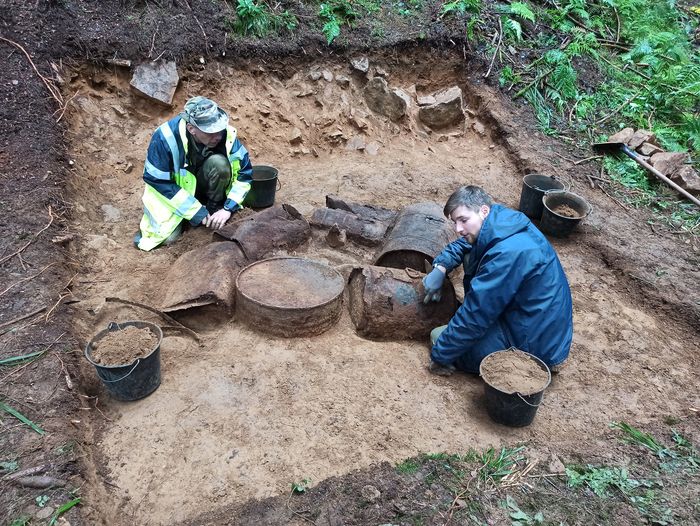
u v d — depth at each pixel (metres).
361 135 5.91
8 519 2.09
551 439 2.77
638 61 7.21
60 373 2.74
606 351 3.49
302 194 4.95
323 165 5.58
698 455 2.72
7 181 4.05
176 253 3.93
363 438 2.66
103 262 3.82
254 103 5.64
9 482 2.22
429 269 3.51
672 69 6.60
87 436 2.58
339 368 3.07
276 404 2.81
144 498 2.34
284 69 5.84
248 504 2.32
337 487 2.40
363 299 3.25
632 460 2.67
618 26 7.61
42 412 2.54
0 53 4.75
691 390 3.22
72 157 4.62
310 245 3.96
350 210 4.20
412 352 3.27
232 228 3.70
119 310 3.37
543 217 4.70
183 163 3.87
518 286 2.73
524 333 2.88
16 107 4.55
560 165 5.61
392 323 3.25
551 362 2.96
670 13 8.06
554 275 2.85
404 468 2.51
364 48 6.07
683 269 4.29
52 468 2.29
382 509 2.30
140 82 5.16
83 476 2.33
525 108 6.31
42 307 3.11
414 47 6.29
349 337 3.31
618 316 3.84
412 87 6.31
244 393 2.87
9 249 3.50
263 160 5.50
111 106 5.16
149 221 4.00
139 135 5.18
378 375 3.05
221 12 5.71
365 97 6.08
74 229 4.02
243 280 3.31
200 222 3.91
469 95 6.40
